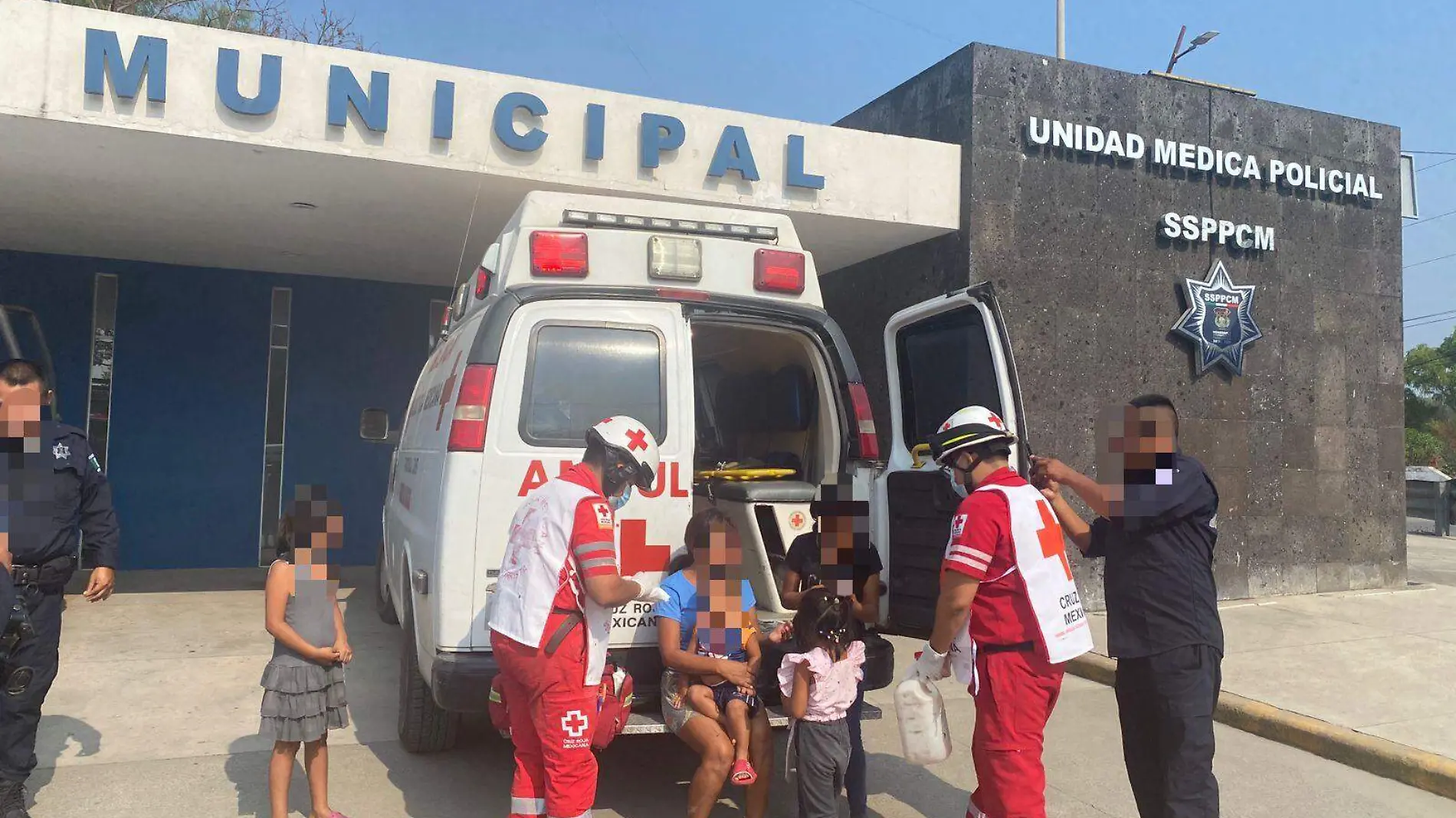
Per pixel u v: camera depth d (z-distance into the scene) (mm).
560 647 3275
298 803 4266
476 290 4820
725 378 6227
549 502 3369
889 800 4594
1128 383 8805
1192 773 3396
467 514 3924
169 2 14344
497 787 4512
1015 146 8430
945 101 8625
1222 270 9180
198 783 4469
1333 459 9742
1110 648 3541
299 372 10656
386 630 7707
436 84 6871
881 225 8242
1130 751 3590
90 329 9930
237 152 6645
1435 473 18500
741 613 3957
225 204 7930
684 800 4461
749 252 4699
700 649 3896
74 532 4000
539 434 4070
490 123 7035
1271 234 9430
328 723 3875
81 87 6133
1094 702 6270
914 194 8211
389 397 10992
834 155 7953
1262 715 5699
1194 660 3412
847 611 3840
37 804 4180
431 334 11195
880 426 9219
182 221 8469
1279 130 9586
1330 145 9836
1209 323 9078
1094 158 8719
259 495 10469
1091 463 8625
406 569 5008
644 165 7398
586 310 4250
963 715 5891
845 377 4852
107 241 9258
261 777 4566
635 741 5316
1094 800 4562
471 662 3854
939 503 4562
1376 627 8016
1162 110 9039
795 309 4730
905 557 4797
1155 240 8969
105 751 4859
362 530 10836
